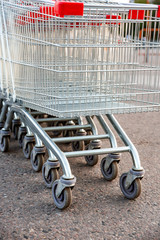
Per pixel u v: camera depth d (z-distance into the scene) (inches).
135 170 100.4
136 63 111.9
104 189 109.6
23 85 115.9
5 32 118.4
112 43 109.7
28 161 131.6
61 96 101.5
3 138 138.0
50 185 106.3
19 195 102.3
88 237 81.6
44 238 80.4
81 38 107.3
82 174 121.7
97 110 97.9
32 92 109.0
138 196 101.1
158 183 115.4
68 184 91.6
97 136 117.1
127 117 215.0
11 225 85.4
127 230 85.4
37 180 114.1
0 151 142.5
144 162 135.7
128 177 101.9
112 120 116.5
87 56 114.9
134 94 110.0
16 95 122.7
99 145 128.0
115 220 90.1
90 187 110.6
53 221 88.3
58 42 97.8
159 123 201.5
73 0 106.7
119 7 98.3
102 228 85.9
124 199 103.0
